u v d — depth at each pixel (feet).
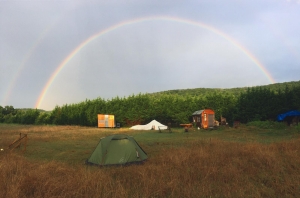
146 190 19.29
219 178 23.15
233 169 25.25
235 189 20.01
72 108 175.01
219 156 31.40
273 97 116.16
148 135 81.87
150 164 30.45
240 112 124.36
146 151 43.32
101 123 142.82
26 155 41.65
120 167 28.89
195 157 30.22
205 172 24.30
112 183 21.44
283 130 81.30
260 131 81.56
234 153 33.04
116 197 18.12
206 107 136.56
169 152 35.96
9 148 46.91
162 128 116.98
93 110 160.66
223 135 74.43
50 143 59.11
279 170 25.64
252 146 35.94
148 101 152.05
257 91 122.52
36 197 17.63
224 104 134.31
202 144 46.21
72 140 67.00
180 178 23.06
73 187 19.12
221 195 19.24
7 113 275.39
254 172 25.23
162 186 20.16
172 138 68.33
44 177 21.01
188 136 74.59
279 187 20.75
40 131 104.68
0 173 22.24
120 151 33.01
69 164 33.24
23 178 20.33
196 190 20.02
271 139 59.00
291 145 37.47
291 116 106.73
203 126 110.32
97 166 31.53
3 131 101.35
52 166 26.08
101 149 33.53
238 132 82.07
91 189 19.06
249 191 19.97
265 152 31.35
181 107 140.56
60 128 125.90
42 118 194.29
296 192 19.81
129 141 34.06
